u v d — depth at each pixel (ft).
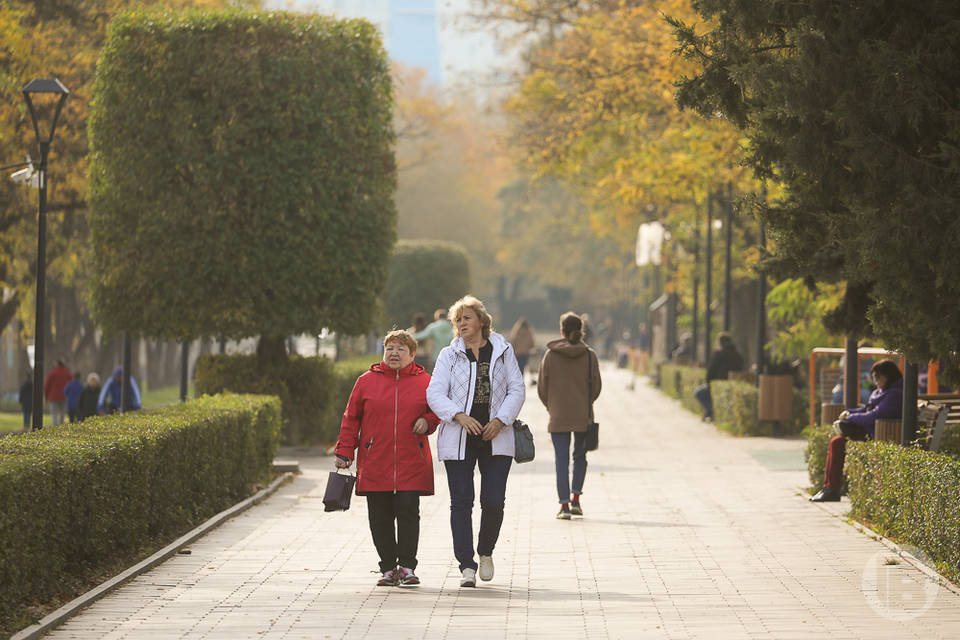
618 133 188.24
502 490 65.87
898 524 79.15
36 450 64.54
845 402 115.14
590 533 85.81
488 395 65.00
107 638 53.31
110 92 145.48
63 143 169.68
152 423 84.94
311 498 108.78
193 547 79.77
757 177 76.43
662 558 75.05
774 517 93.71
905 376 89.35
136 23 145.59
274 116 145.59
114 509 70.95
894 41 65.82
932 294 65.62
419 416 65.10
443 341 202.08
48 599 60.95
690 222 277.64
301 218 147.74
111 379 195.11
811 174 68.59
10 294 224.33
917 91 63.10
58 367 234.99
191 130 145.18
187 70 145.07
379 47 152.66
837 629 54.80
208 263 145.28
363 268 150.61
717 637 53.21
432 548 79.15
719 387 196.65
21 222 183.62
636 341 542.16
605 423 207.72
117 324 147.43
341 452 64.95
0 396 358.23
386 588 65.16
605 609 59.47
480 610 59.26
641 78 167.73
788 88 66.23
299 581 67.51
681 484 117.39
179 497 85.76
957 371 74.43
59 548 63.00
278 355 159.94
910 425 89.20
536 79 193.36
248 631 54.65
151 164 144.87
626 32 170.71
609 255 635.66
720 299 290.35
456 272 376.89
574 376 93.86
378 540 65.57
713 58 72.64
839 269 90.74
